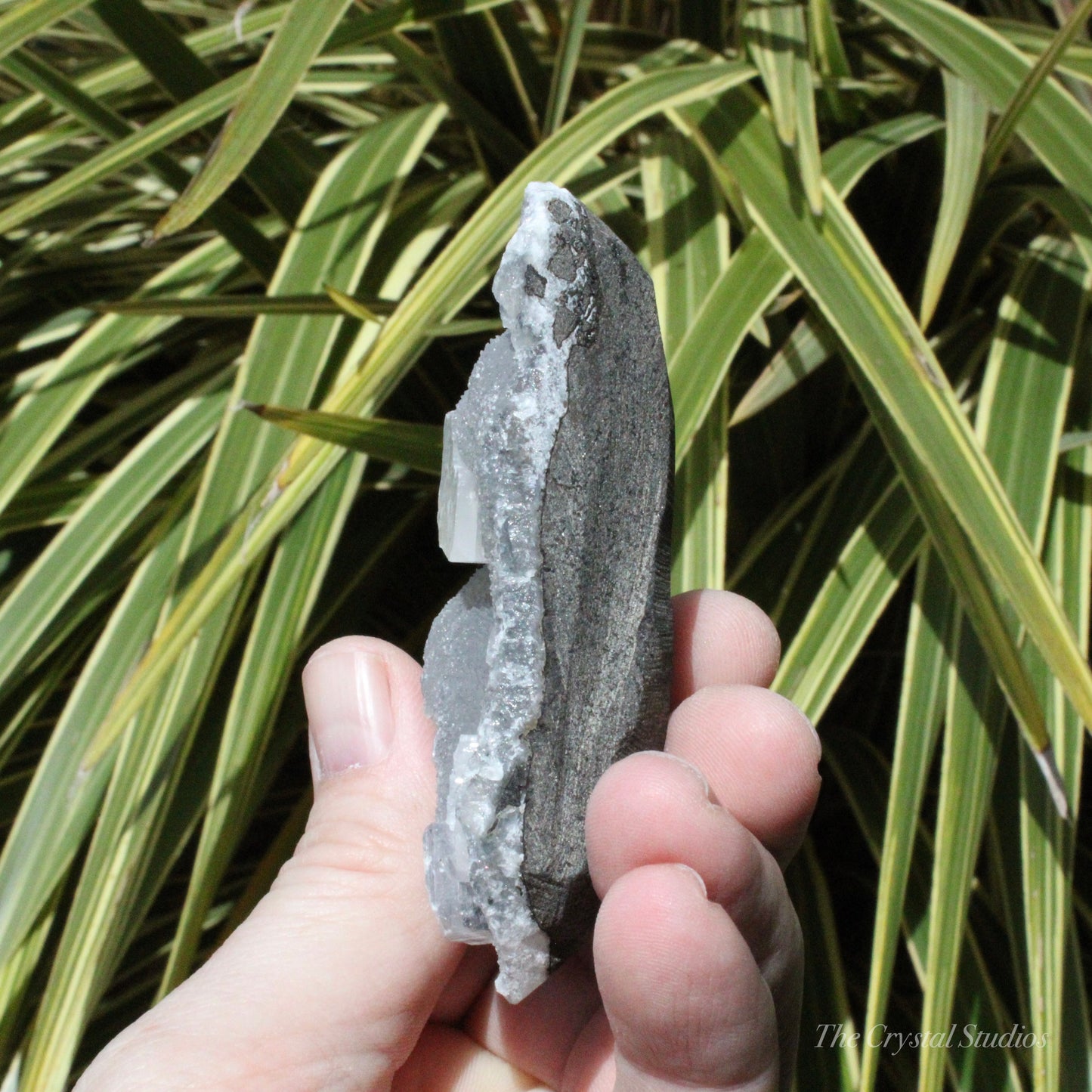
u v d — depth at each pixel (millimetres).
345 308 258
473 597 223
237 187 320
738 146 275
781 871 236
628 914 203
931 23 288
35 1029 247
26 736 321
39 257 331
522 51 305
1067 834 256
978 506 231
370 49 338
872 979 244
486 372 205
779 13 290
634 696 217
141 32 285
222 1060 207
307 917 220
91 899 254
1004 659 238
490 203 258
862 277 249
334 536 280
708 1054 206
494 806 197
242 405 236
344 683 235
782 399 297
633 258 218
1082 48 291
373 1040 220
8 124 316
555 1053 248
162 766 264
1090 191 260
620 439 210
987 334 300
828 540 285
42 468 304
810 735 238
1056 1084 242
